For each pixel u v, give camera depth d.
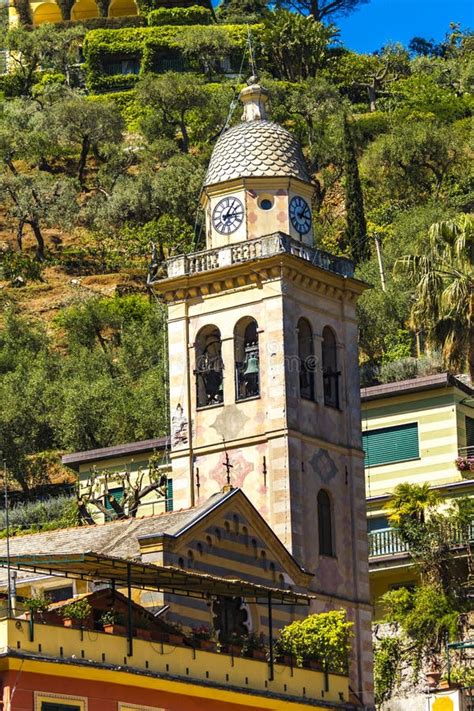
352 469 85.50
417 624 91.56
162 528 72.94
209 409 84.62
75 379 144.62
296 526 81.19
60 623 59.84
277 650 70.06
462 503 95.94
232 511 74.88
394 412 103.62
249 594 68.75
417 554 94.38
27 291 174.25
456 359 101.62
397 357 136.38
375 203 183.75
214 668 64.31
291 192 87.31
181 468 84.69
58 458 135.38
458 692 75.44
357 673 82.19
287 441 82.00
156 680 61.28
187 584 66.12
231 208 87.19
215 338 85.94
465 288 100.81
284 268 83.88
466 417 103.56
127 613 63.00
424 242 105.88
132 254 181.88
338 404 86.12
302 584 77.81
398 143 184.00
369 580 90.94
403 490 96.56
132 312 164.00
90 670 58.88
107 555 65.31
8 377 143.00
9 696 56.25
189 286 86.25
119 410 136.25
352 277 87.50
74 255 182.38
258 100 90.81
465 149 187.88
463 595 93.31
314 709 68.31
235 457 83.44
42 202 187.00
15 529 115.06
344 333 87.12
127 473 101.19
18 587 70.19
